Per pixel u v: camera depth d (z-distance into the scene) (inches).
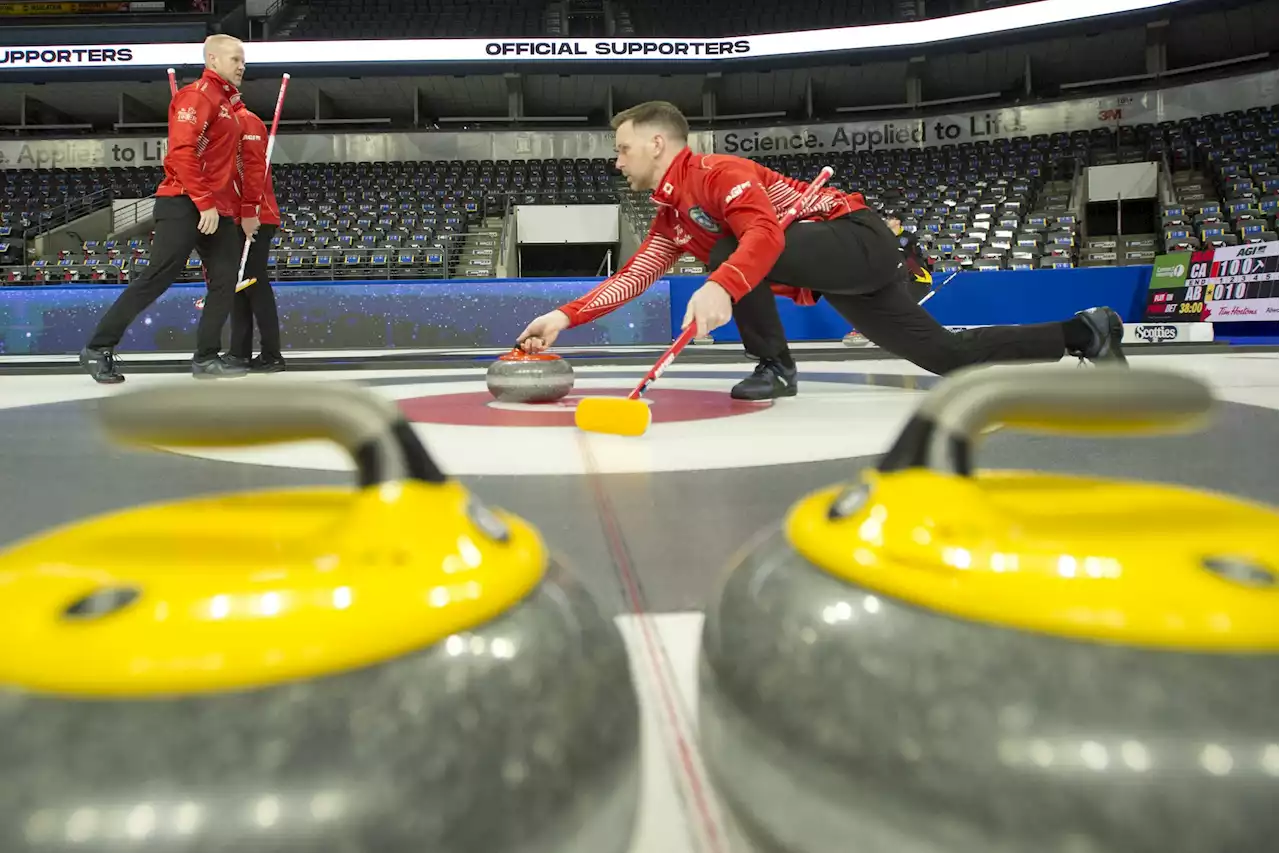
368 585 8.8
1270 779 7.5
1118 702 8.0
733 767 10.9
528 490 38.9
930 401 10.9
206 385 9.6
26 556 10.0
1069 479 12.9
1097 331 84.3
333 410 9.9
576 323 84.4
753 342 88.4
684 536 30.3
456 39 586.2
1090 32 567.8
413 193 573.9
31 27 619.5
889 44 590.2
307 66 582.2
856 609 9.9
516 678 9.0
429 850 7.7
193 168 123.5
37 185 580.4
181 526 10.9
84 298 273.3
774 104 675.4
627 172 80.9
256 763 7.4
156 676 7.7
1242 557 9.4
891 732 8.7
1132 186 531.2
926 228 525.3
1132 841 7.5
